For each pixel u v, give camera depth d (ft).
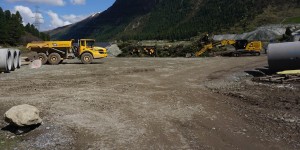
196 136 31.68
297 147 28.32
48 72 83.15
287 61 68.33
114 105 45.09
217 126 34.81
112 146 29.32
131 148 28.78
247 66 94.48
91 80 69.00
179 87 60.44
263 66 92.17
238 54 138.92
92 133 32.89
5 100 48.26
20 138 31.76
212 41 152.46
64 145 29.71
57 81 67.31
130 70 87.56
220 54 144.36
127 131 33.45
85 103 46.19
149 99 49.21
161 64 105.91
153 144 29.68
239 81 65.36
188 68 92.68
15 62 91.40
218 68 91.40
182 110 42.06
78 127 34.76
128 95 52.34
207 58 131.34
